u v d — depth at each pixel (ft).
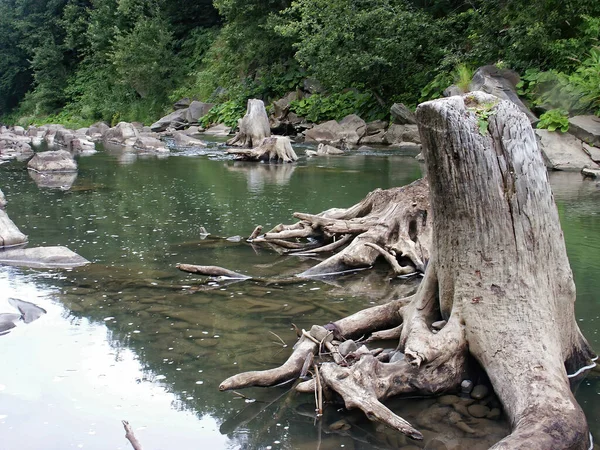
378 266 19.94
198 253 21.31
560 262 11.22
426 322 12.01
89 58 147.43
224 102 100.58
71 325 14.42
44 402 10.84
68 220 27.27
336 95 79.97
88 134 94.27
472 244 10.97
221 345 13.23
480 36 64.80
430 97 67.77
